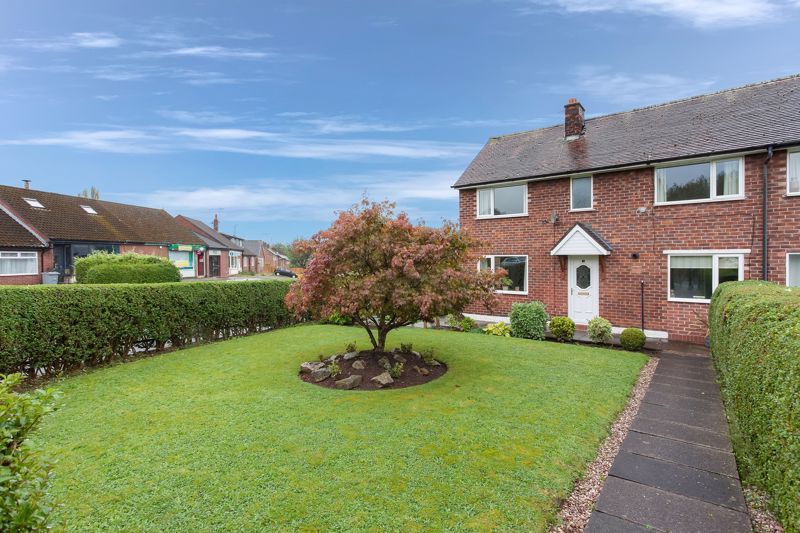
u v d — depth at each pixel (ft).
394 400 18.69
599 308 39.78
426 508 10.48
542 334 35.06
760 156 31.96
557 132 50.60
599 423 16.33
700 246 34.55
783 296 12.94
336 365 22.52
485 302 23.65
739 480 12.31
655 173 36.65
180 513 10.23
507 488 11.48
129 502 10.66
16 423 5.77
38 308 22.48
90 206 100.53
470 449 13.78
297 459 12.98
